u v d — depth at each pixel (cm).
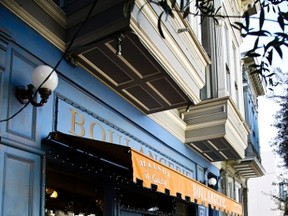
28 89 441
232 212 962
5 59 430
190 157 978
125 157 516
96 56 540
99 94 596
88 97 573
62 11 521
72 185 653
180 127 916
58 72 513
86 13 514
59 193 691
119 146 473
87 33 505
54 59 508
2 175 402
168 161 841
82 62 550
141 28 496
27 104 441
